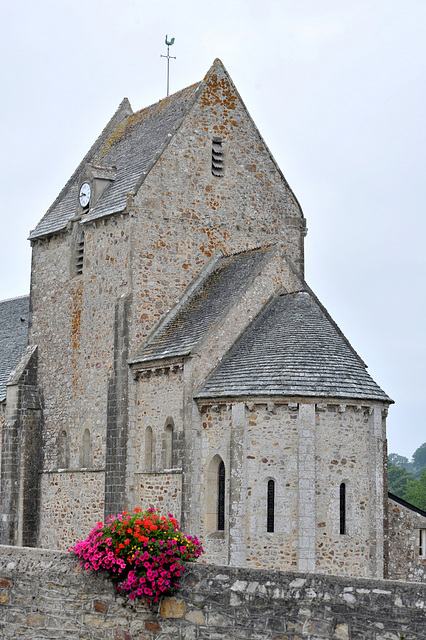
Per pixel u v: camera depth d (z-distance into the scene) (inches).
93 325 1779.0
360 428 1456.7
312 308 1565.0
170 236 1734.7
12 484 1905.8
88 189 1839.3
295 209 1887.3
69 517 1775.3
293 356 1472.7
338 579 756.0
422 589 729.6
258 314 1606.8
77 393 1806.1
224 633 779.4
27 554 829.2
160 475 1567.4
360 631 737.6
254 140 1859.0
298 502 1397.6
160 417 1590.8
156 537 809.5
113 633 802.2
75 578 813.2
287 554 1396.4
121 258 1720.0
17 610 816.3
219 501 1485.0
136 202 1706.4
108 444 1675.7
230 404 1460.4
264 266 1630.2
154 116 1927.9
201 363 1528.1
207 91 1825.8
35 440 1913.1
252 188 1840.6
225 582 788.0
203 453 1501.0
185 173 1769.2
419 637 720.3
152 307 1699.1
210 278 1740.9
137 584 792.3
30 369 1939.0
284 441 1421.0
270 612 767.7
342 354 1498.5
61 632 809.5
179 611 793.6
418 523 1579.7
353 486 1439.5
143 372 1632.6
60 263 1916.8
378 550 1439.5
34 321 1975.9
